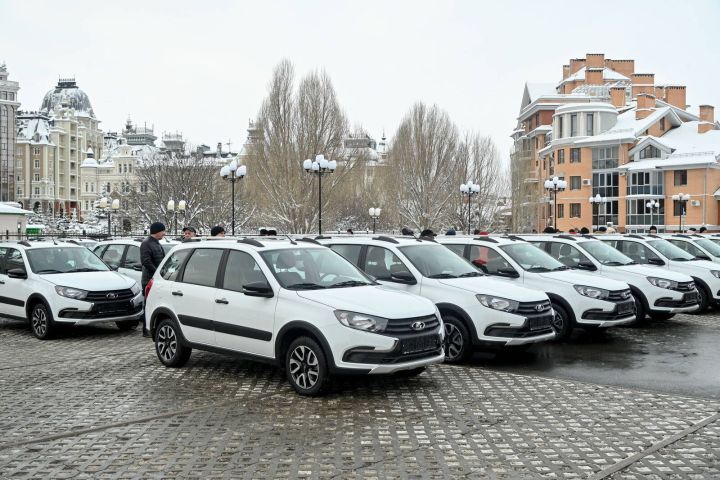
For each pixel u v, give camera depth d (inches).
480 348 377.7
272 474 212.2
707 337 483.2
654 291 529.3
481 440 245.6
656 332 506.9
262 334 315.9
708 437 249.0
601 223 2336.4
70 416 278.7
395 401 299.7
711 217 2106.3
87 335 498.6
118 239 623.5
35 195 4820.4
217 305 337.4
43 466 220.7
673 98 2817.4
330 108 1678.2
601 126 2400.3
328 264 347.9
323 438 247.4
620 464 219.9
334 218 1758.1
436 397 307.1
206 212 2073.1
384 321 289.6
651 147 2252.7
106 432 256.2
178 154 2404.0
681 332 507.2
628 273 540.1
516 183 2158.0
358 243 426.6
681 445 239.9
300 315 301.6
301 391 305.0
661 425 264.2
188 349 368.8
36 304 482.9
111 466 220.4
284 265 330.3
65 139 5078.7
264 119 1672.0
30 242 533.3
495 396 309.4
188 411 284.4
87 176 5211.6
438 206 1926.7
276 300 313.7
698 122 2394.2
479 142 2052.2
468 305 375.6
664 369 371.6
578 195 2385.6
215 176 2267.5
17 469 217.9
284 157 1641.2
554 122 2496.3
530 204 2148.1
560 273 465.1
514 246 486.0
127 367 376.2
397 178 1977.1
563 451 233.8
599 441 244.5
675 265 634.2
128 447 238.8
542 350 429.7
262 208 1699.1
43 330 477.1
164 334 373.1
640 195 2223.2
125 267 582.9
